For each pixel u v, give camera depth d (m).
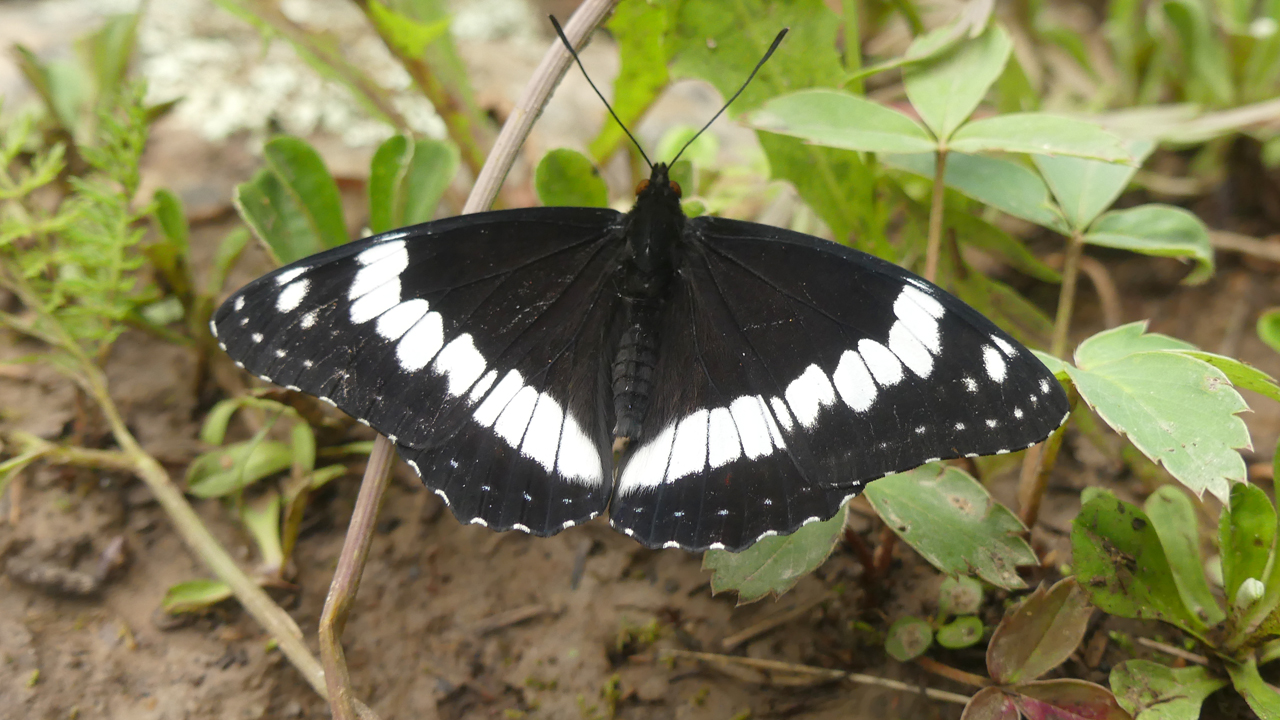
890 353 0.31
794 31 0.33
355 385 0.31
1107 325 0.36
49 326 0.33
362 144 0.38
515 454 0.31
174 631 0.32
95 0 0.44
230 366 0.34
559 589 0.33
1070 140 0.31
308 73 0.40
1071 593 0.31
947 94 0.32
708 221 0.32
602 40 0.46
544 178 0.32
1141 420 0.30
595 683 0.32
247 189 0.33
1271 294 0.36
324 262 0.31
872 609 0.32
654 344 0.31
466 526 0.33
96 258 0.33
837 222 0.33
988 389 0.30
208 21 0.43
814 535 0.31
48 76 0.35
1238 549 0.31
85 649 0.32
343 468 0.33
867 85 0.38
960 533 0.31
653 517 0.31
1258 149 0.36
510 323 0.31
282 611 0.32
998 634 0.31
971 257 0.37
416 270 0.31
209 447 0.34
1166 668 0.31
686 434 0.31
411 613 0.33
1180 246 0.32
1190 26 0.36
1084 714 0.30
